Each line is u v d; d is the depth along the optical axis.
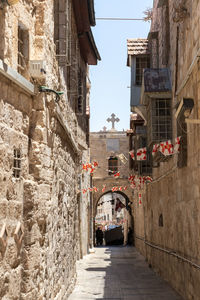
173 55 12.55
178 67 11.65
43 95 6.38
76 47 12.41
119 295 11.09
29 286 5.73
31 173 6.21
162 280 13.97
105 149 36.06
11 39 5.44
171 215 12.79
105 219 65.12
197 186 8.98
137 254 25.03
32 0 6.49
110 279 14.11
